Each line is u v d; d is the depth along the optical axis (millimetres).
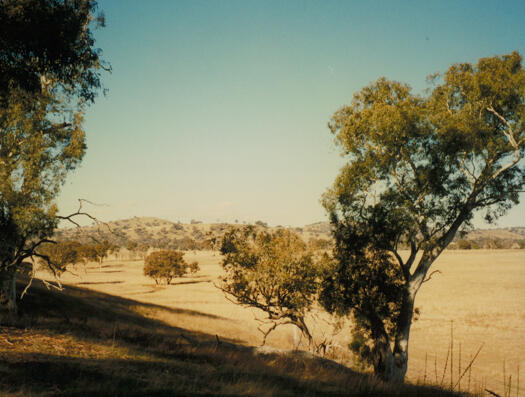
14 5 9500
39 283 45188
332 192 18531
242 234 24094
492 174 16562
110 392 7707
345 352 25469
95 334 16297
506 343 42875
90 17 12695
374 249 18297
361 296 18953
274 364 14305
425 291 80562
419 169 16922
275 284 22484
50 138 20328
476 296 72875
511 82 15078
